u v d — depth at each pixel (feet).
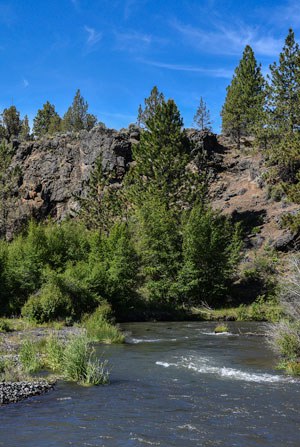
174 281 141.49
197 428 30.86
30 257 120.16
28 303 99.91
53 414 33.96
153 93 315.78
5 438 28.55
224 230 148.66
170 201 172.96
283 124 190.80
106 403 37.24
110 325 94.68
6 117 390.42
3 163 247.29
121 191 197.57
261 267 148.66
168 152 176.86
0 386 41.14
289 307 62.80
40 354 57.93
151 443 27.86
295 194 112.37
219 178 230.27
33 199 242.78
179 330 97.04
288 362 53.78
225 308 135.33
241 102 266.36
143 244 145.28
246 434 29.66
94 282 116.06
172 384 44.70
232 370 51.98
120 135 240.94
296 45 190.49
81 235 145.28
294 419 32.94
